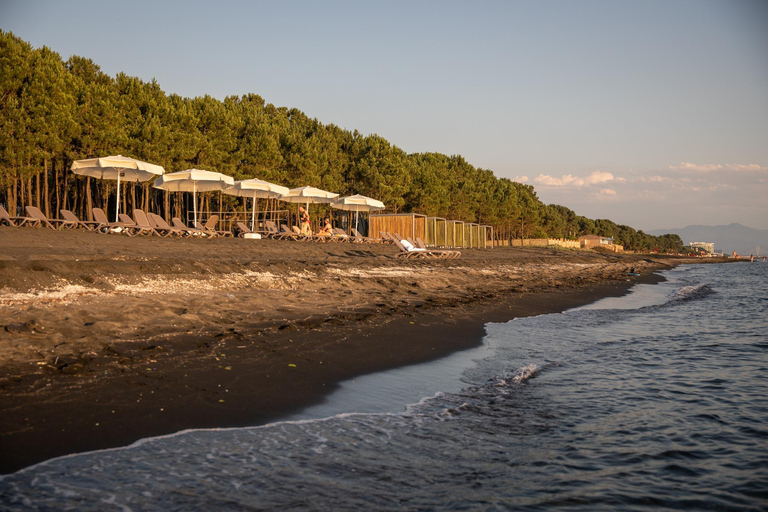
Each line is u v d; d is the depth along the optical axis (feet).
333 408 20.33
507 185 259.60
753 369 29.60
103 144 83.76
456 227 143.43
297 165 122.11
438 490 13.83
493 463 15.88
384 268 69.15
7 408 16.83
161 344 25.68
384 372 26.07
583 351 34.14
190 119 97.40
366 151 154.40
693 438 18.63
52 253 42.73
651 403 22.81
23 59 73.41
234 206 116.78
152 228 69.92
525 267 111.24
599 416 20.85
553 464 15.98
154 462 14.40
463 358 30.40
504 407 21.67
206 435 16.61
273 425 17.98
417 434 18.04
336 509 12.43
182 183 85.25
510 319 46.34
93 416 17.01
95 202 105.09
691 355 33.32
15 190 78.54
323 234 99.91
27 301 29.19
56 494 12.34
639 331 43.14
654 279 119.96
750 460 16.74
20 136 73.56
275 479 13.85
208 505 12.25
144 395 19.22
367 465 15.19
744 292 86.28
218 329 29.76
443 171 193.77
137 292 35.83
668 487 14.69
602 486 14.56
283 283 47.70
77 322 26.86
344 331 33.47
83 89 83.15
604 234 502.38
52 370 20.52
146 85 97.09
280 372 23.85
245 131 114.93
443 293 57.26
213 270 46.26
